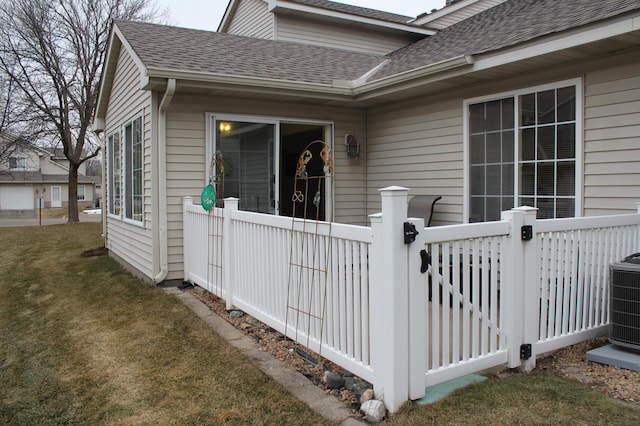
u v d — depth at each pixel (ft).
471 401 8.44
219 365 10.81
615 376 9.71
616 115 13.61
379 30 33.58
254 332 13.17
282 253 11.73
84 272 24.68
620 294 10.59
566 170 14.89
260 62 21.70
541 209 15.65
